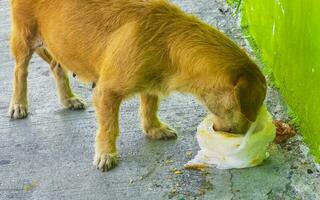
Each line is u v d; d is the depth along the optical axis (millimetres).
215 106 2211
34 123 2564
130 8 2256
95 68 2352
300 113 2414
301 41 2381
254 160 2299
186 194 2240
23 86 2586
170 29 2209
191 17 2230
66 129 2525
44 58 2592
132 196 2248
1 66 2889
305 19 2342
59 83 2596
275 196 2217
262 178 2270
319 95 2260
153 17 2227
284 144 2383
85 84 2754
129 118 2557
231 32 2963
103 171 2336
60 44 2400
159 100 2416
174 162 2352
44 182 2320
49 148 2447
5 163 2398
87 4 2326
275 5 2598
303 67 2371
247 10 2938
